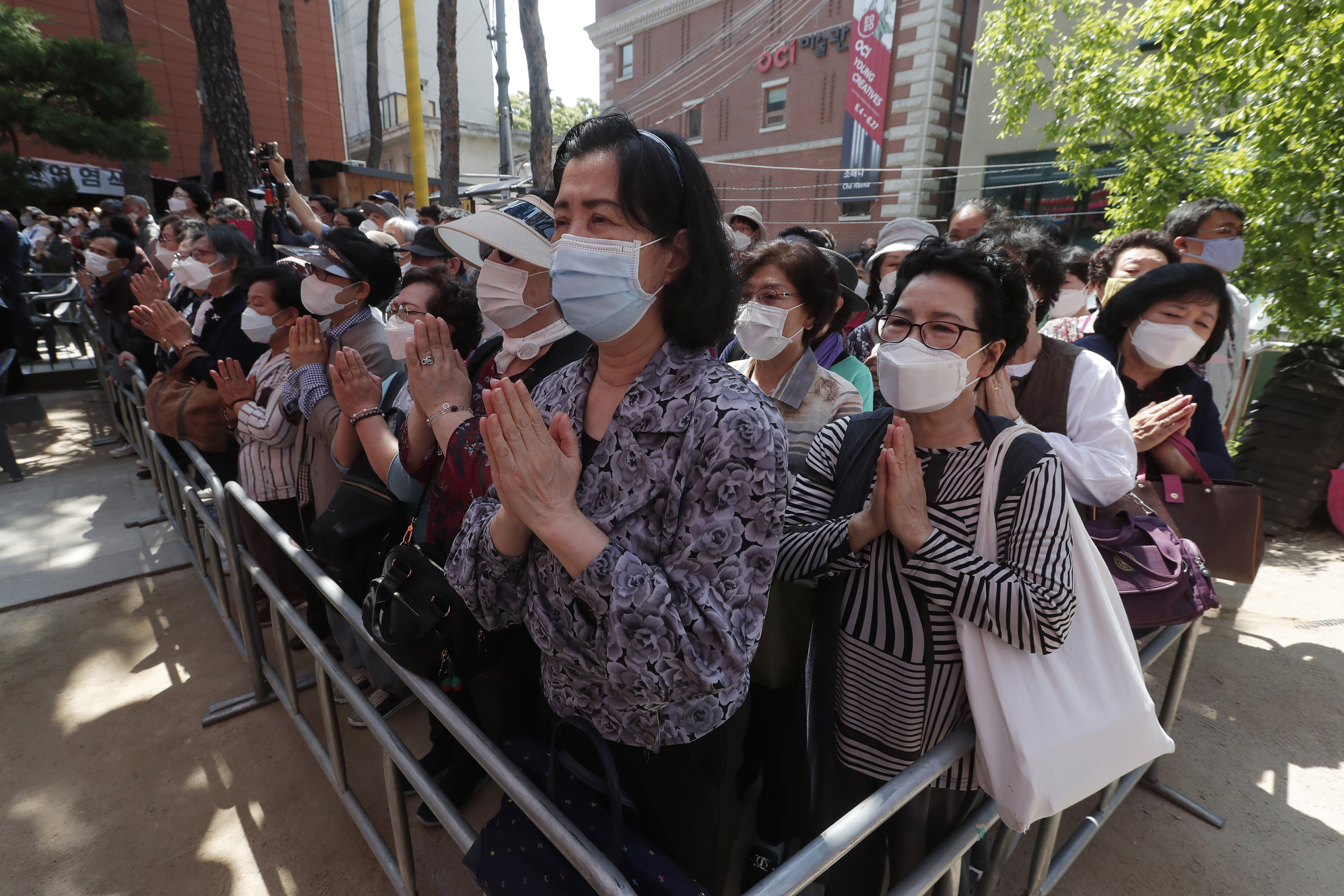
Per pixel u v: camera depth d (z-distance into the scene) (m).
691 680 0.91
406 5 9.52
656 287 0.99
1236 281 4.37
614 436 1.01
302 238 5.66
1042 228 2.17
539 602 1.09
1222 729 2.59
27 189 14.45
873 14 16.22
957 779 1.37
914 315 1.28
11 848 2.08
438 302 2.04
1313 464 4.24
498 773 1.14
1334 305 4.20
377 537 1.84
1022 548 1.23
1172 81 4.63
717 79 20.69
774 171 19.56
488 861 1.15
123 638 3.14
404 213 10.17
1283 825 2.18
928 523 1.26
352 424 1.88
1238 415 4.60
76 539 4.04
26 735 2.55
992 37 6.54
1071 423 1.77
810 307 1.94
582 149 0.99
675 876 1.01
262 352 3.36
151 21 24.08
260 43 26.16
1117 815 2.22
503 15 16.33
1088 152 5.44
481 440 1.43
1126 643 1.30
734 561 0.92
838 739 1.49
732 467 0.92
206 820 2.19
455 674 1.49
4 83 12.96
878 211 17.11
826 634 1.46
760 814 1.73
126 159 13.62
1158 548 1.66
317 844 2.10
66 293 7.88
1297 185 4.05
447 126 11.14
